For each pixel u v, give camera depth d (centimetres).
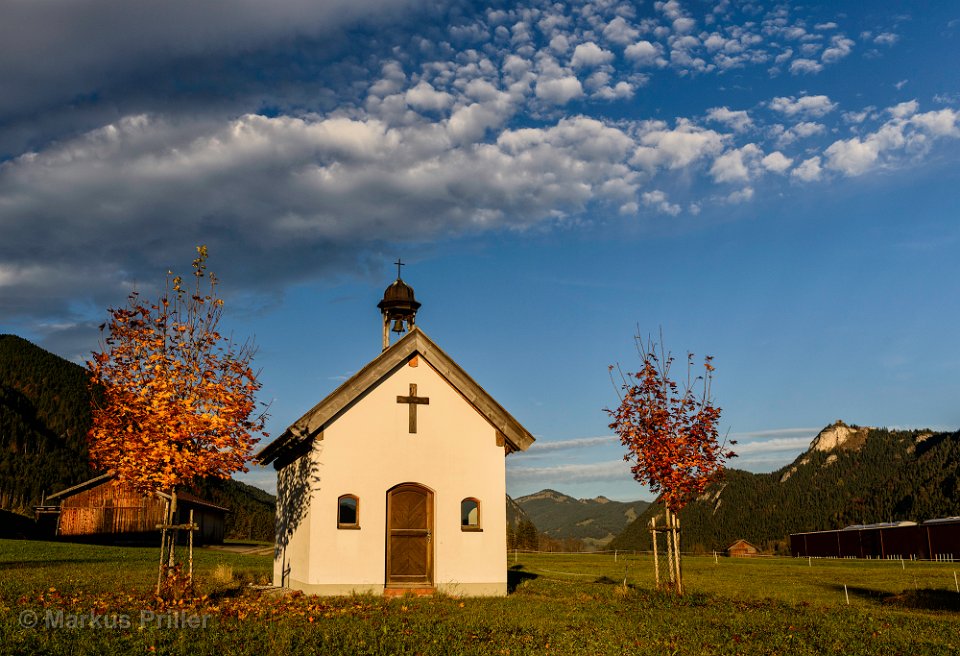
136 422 2005
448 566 2366
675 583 2373
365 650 1396
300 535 2342
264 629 1535
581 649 1481
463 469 2439
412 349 2438
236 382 2077
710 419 2361
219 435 2012
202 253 2134
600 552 9162
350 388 2352
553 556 7719
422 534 2377
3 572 2850
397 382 2427
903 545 8444
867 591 3441
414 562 2356
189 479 2016
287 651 1359
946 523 7919
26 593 1998
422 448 2409
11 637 1317
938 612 2525
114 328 2022
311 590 2217
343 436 2339
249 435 2061
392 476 2359
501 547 2422
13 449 10881
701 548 12038
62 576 2694
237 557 4816
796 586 3688
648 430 2372
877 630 1770
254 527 11175
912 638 1667
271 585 2581
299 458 2381
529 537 10231
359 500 2316
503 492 2464
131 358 2023
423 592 2291
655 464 2334
